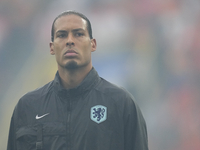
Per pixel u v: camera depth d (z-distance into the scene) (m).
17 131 8.08
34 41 83.88
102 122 7.70
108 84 8.44
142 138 7.91
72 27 8.14
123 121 7.89
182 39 80.69
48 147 7.64
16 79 79.19
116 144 7.68
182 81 76.88
